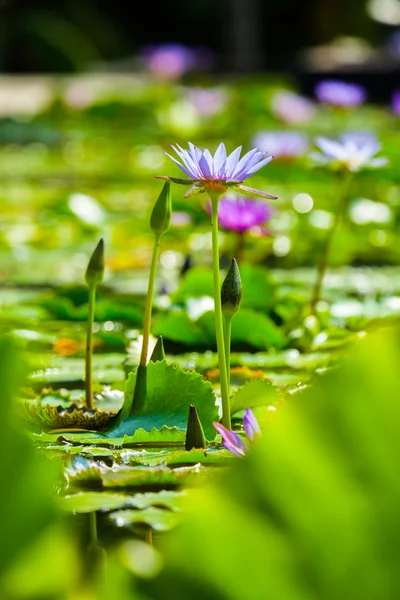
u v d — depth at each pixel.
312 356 3.02
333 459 1.48
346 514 1.46
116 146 9.90
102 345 3.10
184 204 4.49
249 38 20.78
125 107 10.88
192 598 1.44
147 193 6.73
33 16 20.06
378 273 4.11
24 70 19.55
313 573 1.44
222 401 2.57
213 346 3.09
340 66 14.96
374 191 6.02
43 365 2.96
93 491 2.34
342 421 1.49
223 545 1.45
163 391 2.61
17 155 10.13
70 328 3.23
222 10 23.33
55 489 2.34
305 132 9.83
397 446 1.47
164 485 2.35
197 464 2.43
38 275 4.08
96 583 2.12
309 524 1.46
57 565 1.49
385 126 10.71
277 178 6.39
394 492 1.45
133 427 2.59
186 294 3.33
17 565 1.47
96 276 2.70
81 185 7.32
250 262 4.32
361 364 1.51
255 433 2.38
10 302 3.52
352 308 3.40
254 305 3.31
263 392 2.63
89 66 19.97
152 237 4.75
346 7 23.30
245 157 2.50
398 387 1.49
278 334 3.07
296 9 23.77
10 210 6.00
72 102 11.05
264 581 1.44
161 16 24.22
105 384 2.87
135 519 2.26
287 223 4.78
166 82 12.52
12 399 1.52
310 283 3.79
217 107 9.98
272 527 1.46
